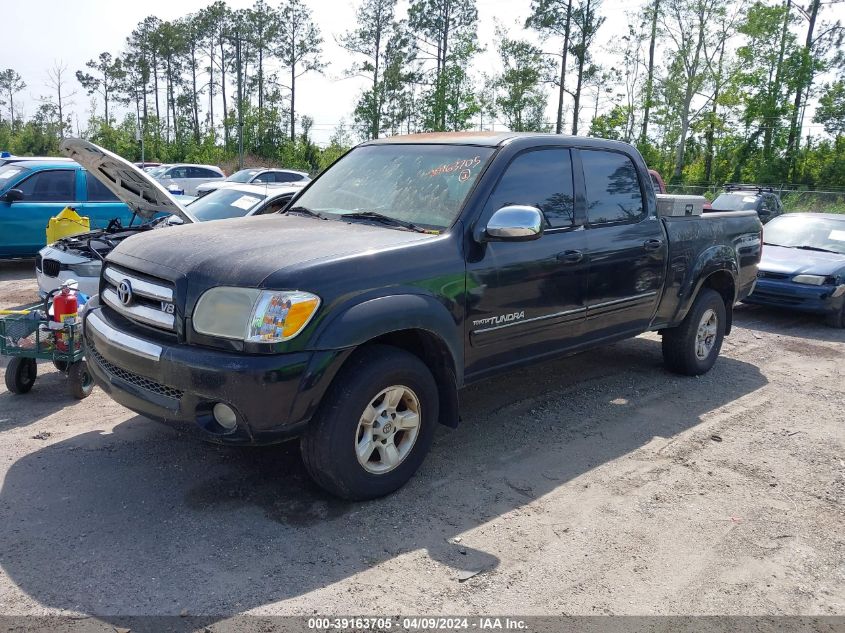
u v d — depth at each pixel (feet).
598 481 13.66
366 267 11.59
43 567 10.04
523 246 14.19
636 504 12.82
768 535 11.94
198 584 9.80
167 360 10.99
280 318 10.61
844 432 17.06
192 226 13.98
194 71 276.00
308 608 9.41
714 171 174.50
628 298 17.11
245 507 11.94
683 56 161.38
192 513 11.68
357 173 15.81
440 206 13.73
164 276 11.50
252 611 9.29
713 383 20.54
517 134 15.35
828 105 169.68
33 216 32.96
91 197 34.58
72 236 22.75
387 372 11.78
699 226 19.39
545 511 12.38
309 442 11.48
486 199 13.67
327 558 10.58
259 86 241.14
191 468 13.30
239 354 10.68
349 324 11.06
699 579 10.56
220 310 10.85
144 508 11.78
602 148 16.83
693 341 20.22
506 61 184.24
